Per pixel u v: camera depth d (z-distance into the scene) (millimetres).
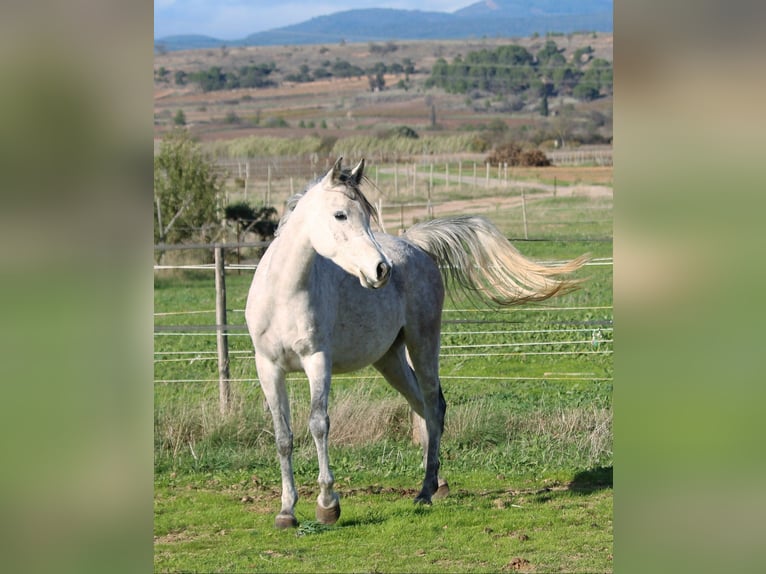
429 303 9188
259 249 26906
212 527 8008
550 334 15977
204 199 27344
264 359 8055
